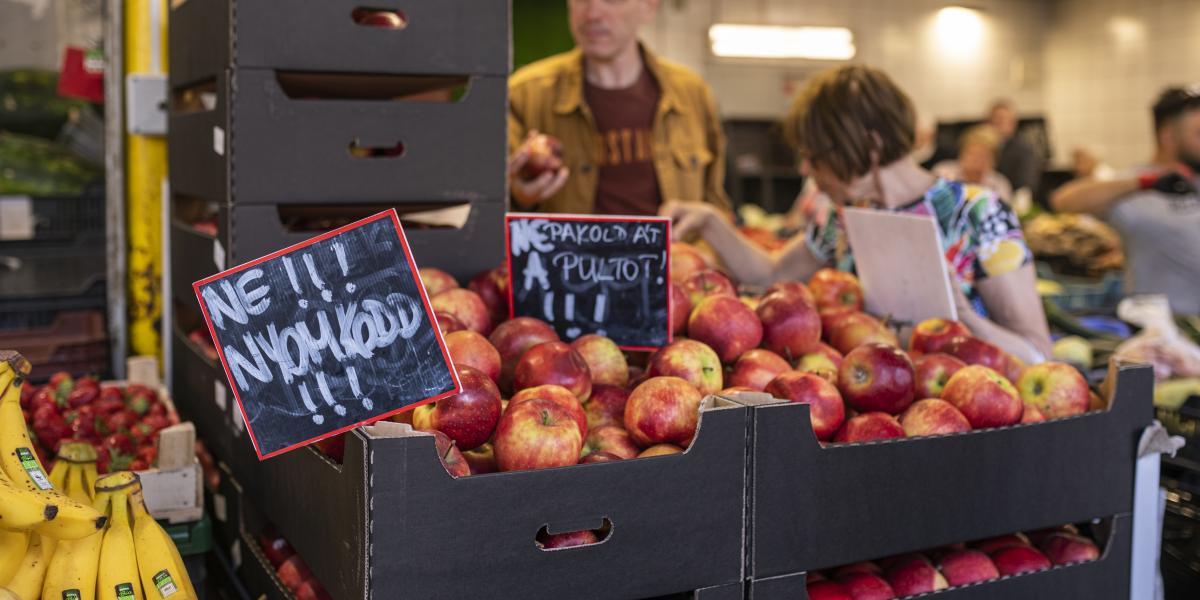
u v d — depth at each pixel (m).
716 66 8.84
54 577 1.23
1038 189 8.10
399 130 1.75
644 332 1.66
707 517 1.25
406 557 1.09
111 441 1.81
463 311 1.62
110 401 1.98
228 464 1.74
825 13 9.16
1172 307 4.14
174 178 2.15
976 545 1.62
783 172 8.03
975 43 10.00
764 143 8.13
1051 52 10.44
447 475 1.10
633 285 1.65
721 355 1.66
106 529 1.29
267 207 1.67
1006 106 7.95
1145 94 9.72
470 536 1.12
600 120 3.33
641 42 3.38
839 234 2.51
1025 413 1.58
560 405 1.30
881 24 9.47
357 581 1.10
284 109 1.66
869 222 2.05
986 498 1.47
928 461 1.41
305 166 1.69
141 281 2.49
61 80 2.73
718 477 1.25
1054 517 1.53
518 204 2.73
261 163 1.66
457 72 1.78
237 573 1.69
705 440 1.24
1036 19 10.35
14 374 1.29
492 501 1.13
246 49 1.62
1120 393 1.59
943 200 2.22
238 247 1.66
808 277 2.72
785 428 1.30
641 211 3.38
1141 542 1.63
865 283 2.15
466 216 1.83
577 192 3.33
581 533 1.24
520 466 1.24
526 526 1.15
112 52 2.46
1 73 4.33
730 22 8.80
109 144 2.49
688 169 3.43
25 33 4.49
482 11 1.79
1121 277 4.94
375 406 1.22
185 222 2.29
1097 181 4.31
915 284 1.97
